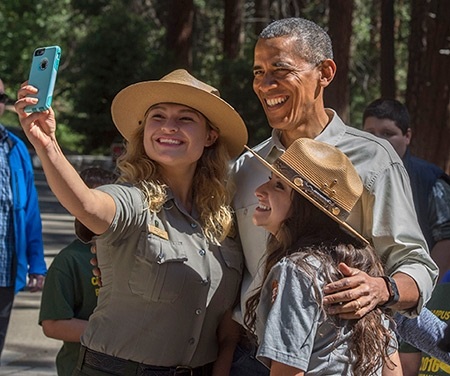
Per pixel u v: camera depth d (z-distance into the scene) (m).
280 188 3.24
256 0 29.23
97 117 29.47
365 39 29.33
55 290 4.91
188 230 3.71
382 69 14.83
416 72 13.66
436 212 5.73
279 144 3.86
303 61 3.68
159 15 34.03
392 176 3.61
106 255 3.63
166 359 3.67
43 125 3.24
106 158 28.70
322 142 3.43
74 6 34.91
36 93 3.23
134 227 3.56
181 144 3.68
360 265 3.15
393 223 3.54
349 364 3.07
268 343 2.96
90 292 4.92
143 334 3.63
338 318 3.05
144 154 3.77
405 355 4.11
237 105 25.70
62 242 15.84
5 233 6.05
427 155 13.43
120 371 3.65
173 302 3.63
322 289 3.02
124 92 3.72
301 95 3.69
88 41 29.19
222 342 3.91
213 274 3.72
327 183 3.19
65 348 4.99
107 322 3.67
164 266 3.60
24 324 9.41
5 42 40.81
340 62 16.89
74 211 3.33
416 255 3.52
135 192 3.58
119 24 29.00
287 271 3.03
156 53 29.22
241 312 3.79
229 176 3.93
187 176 3.78
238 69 26.22
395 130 5.77
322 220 3.19
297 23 3.72
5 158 6.10
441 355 3.73
